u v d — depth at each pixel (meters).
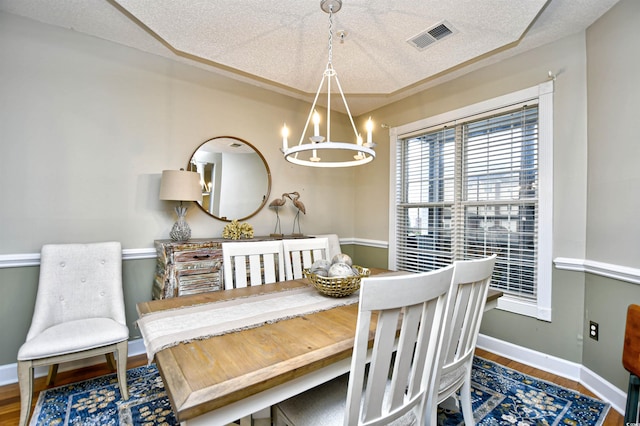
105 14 2.14
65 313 2.04
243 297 1.68
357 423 0.93
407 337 0.97
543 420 1.74
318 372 1.05
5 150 2.12
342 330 1.23
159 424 1.67
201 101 2.93
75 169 2.35
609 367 1.94
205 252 2.50
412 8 1.95
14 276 2.15
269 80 3.13
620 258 1.89
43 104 2.24
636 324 1.07
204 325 1.27
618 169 1.92
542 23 2.13
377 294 0.85
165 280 2.32
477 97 2.82
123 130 2.54
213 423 0.83
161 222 2.72
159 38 2.43
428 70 2.84
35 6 2.06
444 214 3.13
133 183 2.59
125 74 2.54
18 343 2.16
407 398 1.08
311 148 1.55
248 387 0.84
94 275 2.16
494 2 1.88
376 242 3.83
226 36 2.31
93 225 2.42
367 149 1.60
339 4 1.91
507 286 2.62
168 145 2.75
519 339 2.50
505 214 2.65
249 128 3.24
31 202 2.20
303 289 1.85
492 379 2.19
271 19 2.09
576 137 2.21
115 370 2.27
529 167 2.50
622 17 1.90
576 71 2.22
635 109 1.83
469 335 1.42
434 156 3.24
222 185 3.06
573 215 2.22
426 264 3.29
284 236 3.21
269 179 3.38
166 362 0.96
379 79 3.04
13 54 2.14
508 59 2.60
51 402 1.87
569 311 2.23
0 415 1.75
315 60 2.67
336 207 4.02
